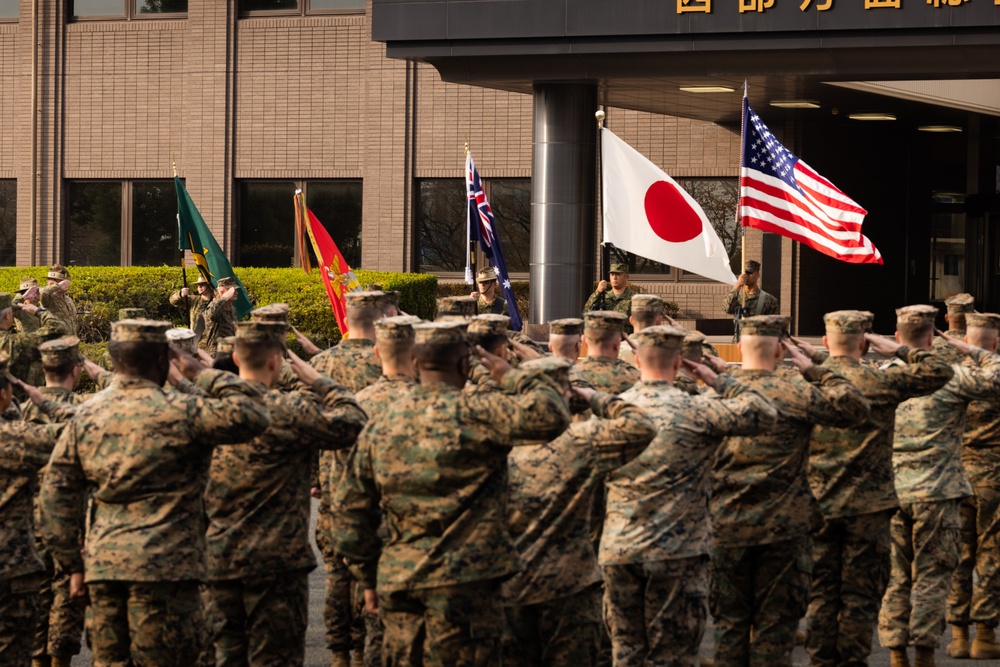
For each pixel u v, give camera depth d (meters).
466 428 6.54
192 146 30.16
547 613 7.32
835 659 8.78
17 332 15.84
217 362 8.56
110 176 30.59
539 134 21.83
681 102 24.17
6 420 7.84
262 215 30.20
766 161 16.38
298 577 7.94
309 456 7.95
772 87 21.95
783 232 16.33
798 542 8.17
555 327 8.90
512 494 7.31
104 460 7.07
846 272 27.92
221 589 7.88
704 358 8.69
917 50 19.66
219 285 19.34
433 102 29.19
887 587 9.54
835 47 19.81
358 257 29.89
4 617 7.77
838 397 7.98
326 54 29.56
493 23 21.09
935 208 28.91
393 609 6.71
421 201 29.53
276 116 29.83
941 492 9.34
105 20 30.69
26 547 7.80
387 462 6.62
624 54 20.81
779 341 8.41
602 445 7.01
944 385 9.07
